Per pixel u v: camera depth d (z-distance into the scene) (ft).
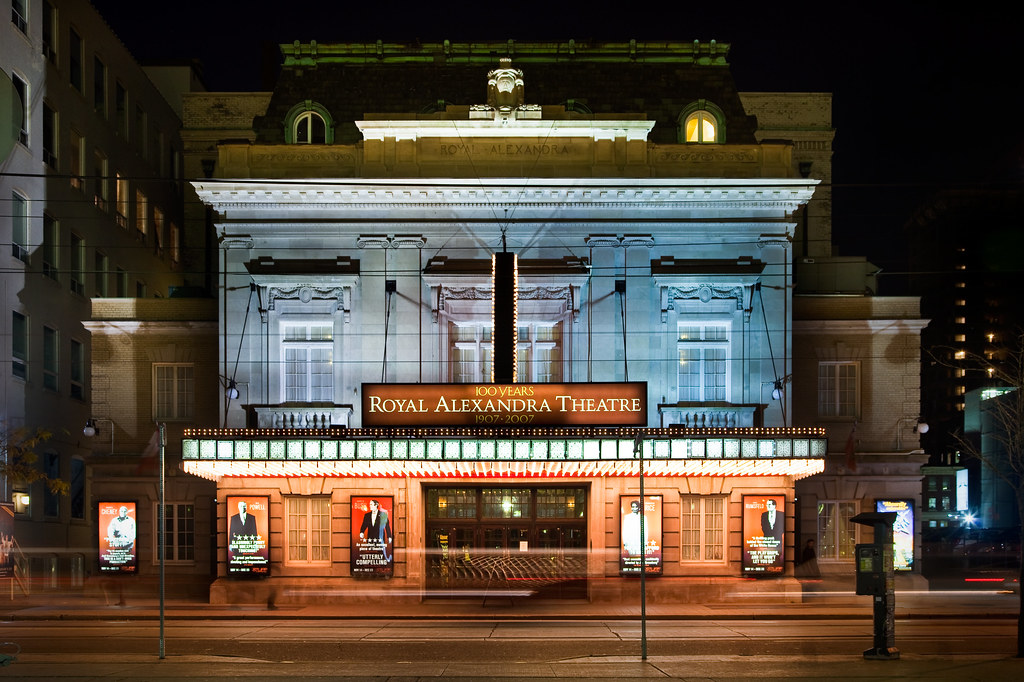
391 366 101.91
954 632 76.54
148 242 170.30
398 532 100.01
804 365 112.06
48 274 134.51
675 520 100.17
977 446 269.64
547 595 101.40
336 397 101.65
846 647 65.77
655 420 101.45
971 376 442.09
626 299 102.53
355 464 94.07
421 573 99.91
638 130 104.12
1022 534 61.62
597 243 102.99
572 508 102.94
